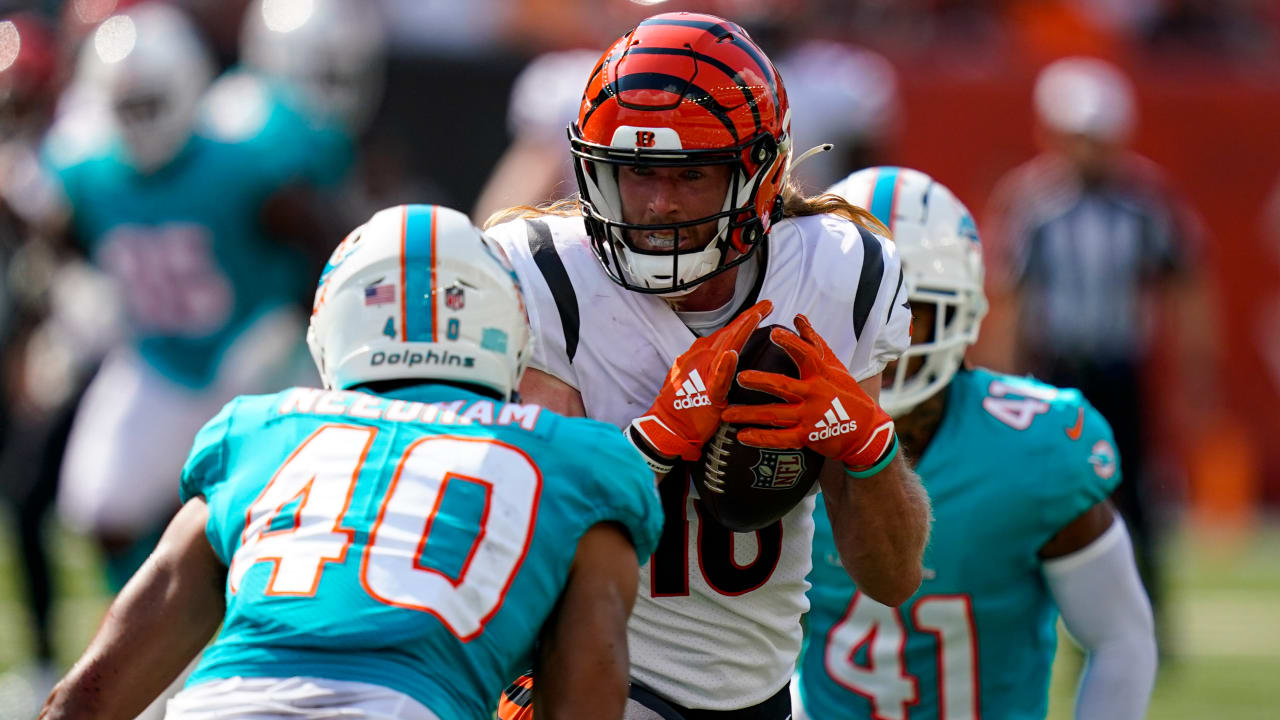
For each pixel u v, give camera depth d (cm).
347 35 2269
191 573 762
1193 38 3878
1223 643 2375
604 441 762
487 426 750
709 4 2922
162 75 1847
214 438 779
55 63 2905
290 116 1919
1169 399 3419
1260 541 3322
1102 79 3206
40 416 2300
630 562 759
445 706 705
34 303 2453
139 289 1878
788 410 827
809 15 3753
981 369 1127
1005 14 3872
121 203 1881
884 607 1070
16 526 1944
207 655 728
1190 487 3509
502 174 2494
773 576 923
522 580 726
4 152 2472
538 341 873
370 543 720
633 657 919
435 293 769
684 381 834
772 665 946
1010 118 3659
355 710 691
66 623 2278
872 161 2736
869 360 903
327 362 789
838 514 891
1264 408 3628
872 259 899
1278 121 3656
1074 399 1089
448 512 726
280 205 1886
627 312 875
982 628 1070
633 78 838
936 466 1059
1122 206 2467
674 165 828
